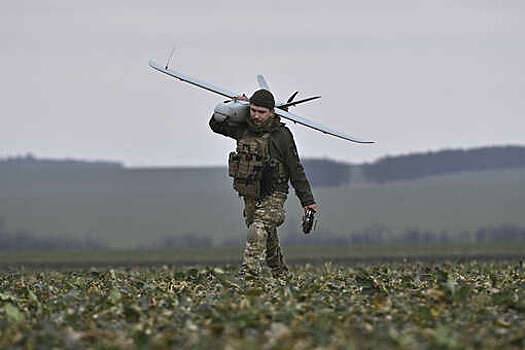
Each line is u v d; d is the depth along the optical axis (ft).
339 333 67.46
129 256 395.75
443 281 95.91
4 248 619.67
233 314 75.15
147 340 66.54
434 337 65.31
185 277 111.75
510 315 78.28
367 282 96.12
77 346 66.59
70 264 292.40
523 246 438.81
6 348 65.92
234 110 106.01
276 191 107.04
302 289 92.02
